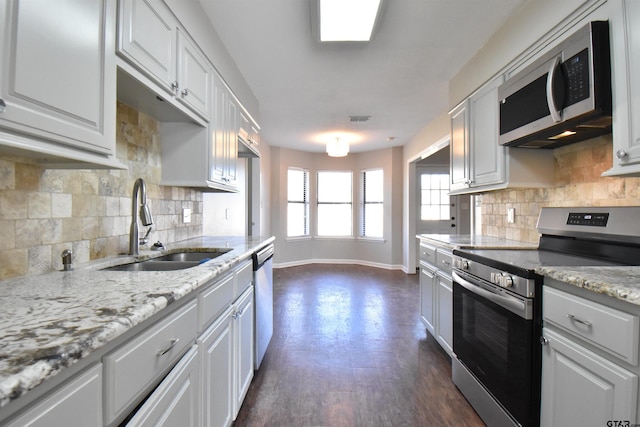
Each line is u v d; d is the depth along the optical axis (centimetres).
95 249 137
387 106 347
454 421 158
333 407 169
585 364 100
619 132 117
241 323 163
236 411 152
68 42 83
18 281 96
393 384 193
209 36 188
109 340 57
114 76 102
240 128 258
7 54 67
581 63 129
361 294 397
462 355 180
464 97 251
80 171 128
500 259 148
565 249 168
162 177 190
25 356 47
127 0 109
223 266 123
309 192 610
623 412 87
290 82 282
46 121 76
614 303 91
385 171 569
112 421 62
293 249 584
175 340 89
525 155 192
